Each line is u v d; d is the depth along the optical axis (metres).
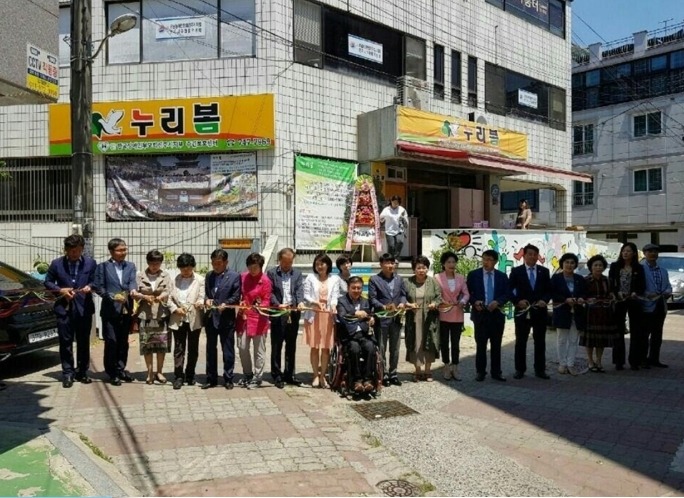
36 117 12.88
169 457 4.89
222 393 6.90
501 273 7.83
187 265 7.18
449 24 16.11
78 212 9.81
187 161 12.62
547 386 7.48
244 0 12.49
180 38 12.62
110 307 7.12
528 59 18.48
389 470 4.76
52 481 4.34
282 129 12.54
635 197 28.39
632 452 5.23
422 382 7.62
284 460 4.87
